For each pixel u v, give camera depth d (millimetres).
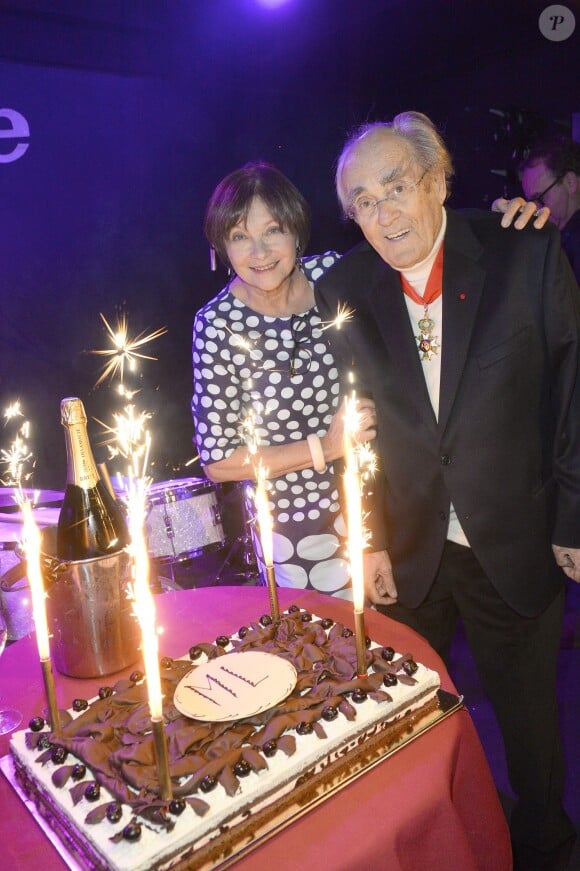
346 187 1585
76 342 5703
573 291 1586
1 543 1992
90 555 1262
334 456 1905
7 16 4820
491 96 5645
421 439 1710
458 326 1605
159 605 1571
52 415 5680
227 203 1835
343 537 2084
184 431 6148
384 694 1049
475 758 1111
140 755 960
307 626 1315
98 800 927
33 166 5324
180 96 5766
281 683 1106
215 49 5523
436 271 1645
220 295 2068
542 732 1854
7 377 5504
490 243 1619
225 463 2029
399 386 1715
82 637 1251
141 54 5355
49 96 5273
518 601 1726
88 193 5566
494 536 1693
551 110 5281
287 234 1860
